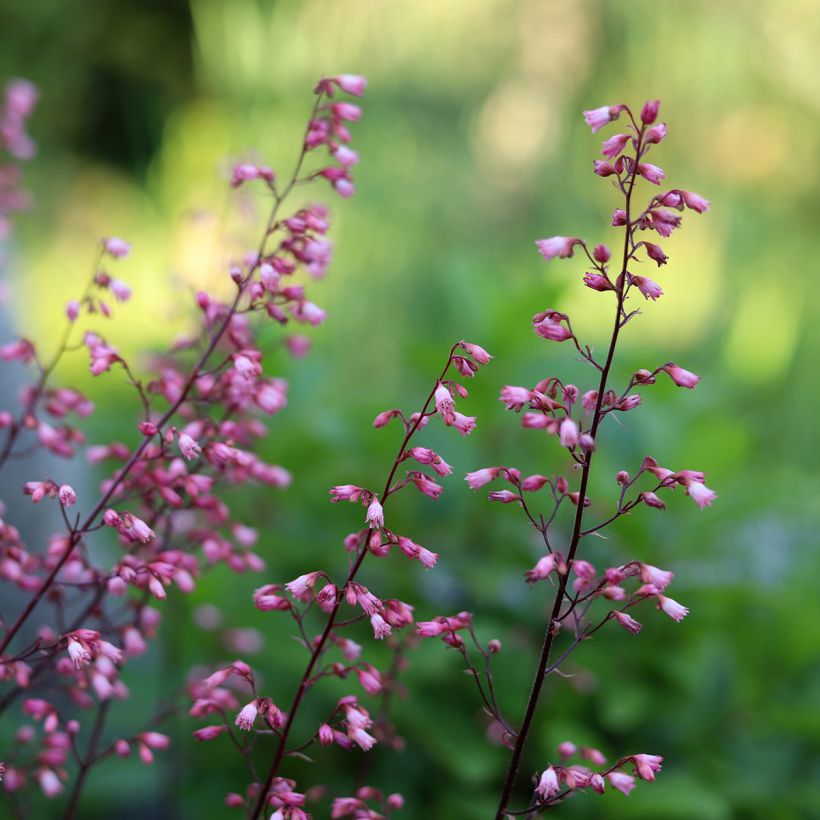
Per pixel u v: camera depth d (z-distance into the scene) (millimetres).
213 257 2791
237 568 2053
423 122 7613
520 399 1456
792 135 7336
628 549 3346
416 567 3336
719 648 3174
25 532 3537
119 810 3049
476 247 7270
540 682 1521
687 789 2830
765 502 3375
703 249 7090
